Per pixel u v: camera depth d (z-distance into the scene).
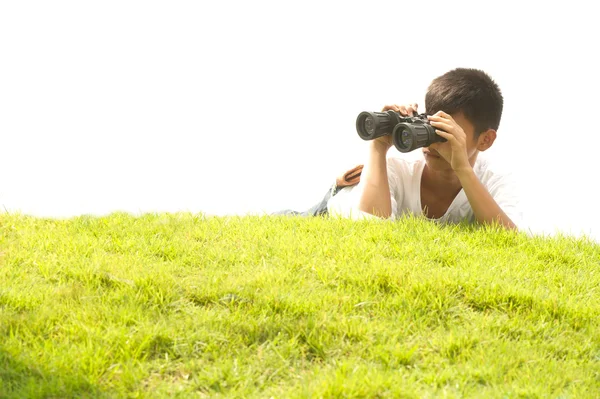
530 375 3.22
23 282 3.95
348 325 3.53
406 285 3.97
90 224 5.05
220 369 3.17
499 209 4.98
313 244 4.65
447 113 4.94
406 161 5.25
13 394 2.92
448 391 3.04
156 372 3.19
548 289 4.19
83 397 2.95
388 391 2.99
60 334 3.36
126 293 3.80
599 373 3.31
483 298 3.93
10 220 5.10
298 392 2.98
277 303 3.70
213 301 3.80
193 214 5.41
